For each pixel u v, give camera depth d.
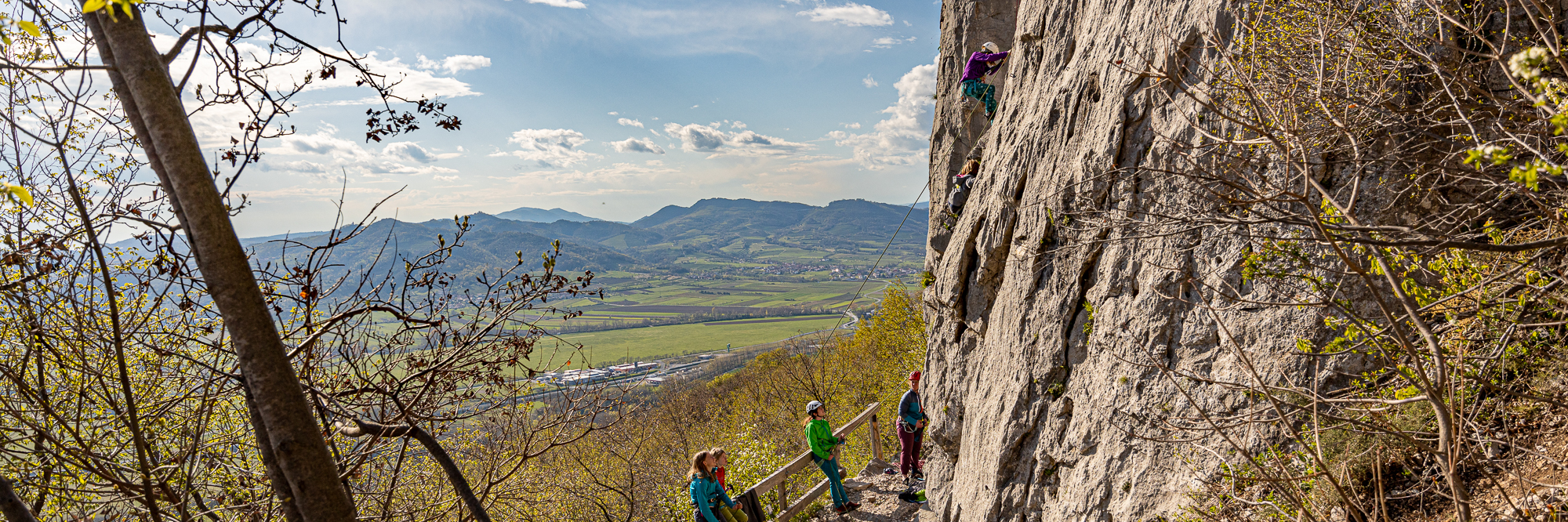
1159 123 4.97
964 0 10.41
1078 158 5.92
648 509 9.91
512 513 6.77
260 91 2.94
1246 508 3.68
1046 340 6.05
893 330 23.88
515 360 3.67
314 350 3.36
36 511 3.51
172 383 4.22
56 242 2.96
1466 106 3.31
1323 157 3.67
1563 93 1.92
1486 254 2.96
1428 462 3.35
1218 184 4.14
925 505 9.09
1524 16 3.25
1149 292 4.97
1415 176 3.35
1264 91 3.26
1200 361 4.50
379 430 2.37
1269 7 3.95
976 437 7.07
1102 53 5.98
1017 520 6.00
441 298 3.50
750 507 7.96
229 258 1.79
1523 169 1.52
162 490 2.75
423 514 5.21
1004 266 7.35
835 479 9.09
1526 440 3.02
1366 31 3.39
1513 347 2.92
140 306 3.78
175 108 1.79
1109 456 5.03
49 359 3.75
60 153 1.73
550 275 3.71
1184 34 4.83
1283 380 3.90
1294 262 3.84
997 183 7.44
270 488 4.00
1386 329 2.90
